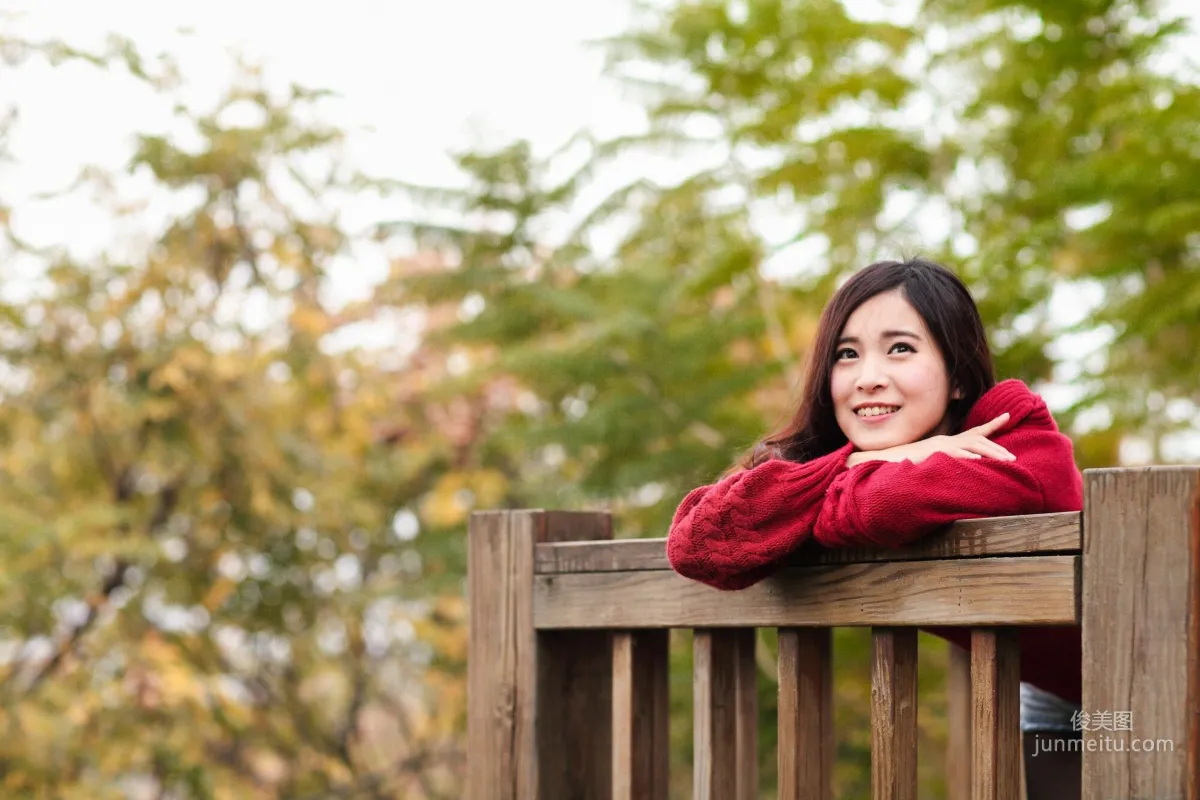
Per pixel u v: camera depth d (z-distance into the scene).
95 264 8.27
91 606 8.09
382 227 7.84
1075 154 5.73
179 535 8.68
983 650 2.00
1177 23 5.29
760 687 6.02
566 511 2.84
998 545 1.97
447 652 8.85
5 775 7.25
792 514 2.17
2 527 7.42
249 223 8.67
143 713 7.64
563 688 2.81
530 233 7.76
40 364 8.08
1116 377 5.26
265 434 8.41
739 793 2.45
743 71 6.54
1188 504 1.76
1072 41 5.47
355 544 9.44
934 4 6.08
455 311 9.52
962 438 2.13
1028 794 2.78
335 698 9.86
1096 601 1.84
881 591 2.14
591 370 6.36
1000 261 5.28
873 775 2.15
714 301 7.29
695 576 2.24
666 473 6.16
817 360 2.35
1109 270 5.16
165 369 7.91
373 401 8.88
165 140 8.24
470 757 2.86
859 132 5.86
